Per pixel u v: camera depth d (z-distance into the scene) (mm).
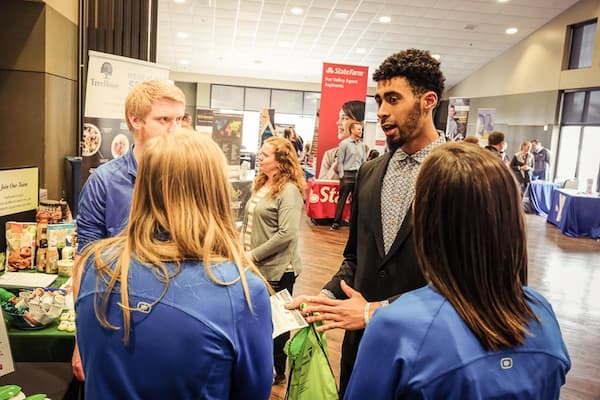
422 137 1392
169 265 856
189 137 938
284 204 2670
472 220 781
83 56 4359
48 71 3580
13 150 3555
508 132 13062
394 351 754
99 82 3797
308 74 16250
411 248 1336
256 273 942
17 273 2227
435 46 12680
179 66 15945
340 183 7914
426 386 720
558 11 10562
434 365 726
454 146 851
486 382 722
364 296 1454
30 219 2445
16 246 2270
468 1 9500
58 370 1604
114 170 1666
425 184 828
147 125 1602
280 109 17516
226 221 938
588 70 10273
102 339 843
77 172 3918
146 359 820
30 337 1729
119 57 3883
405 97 1347
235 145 5059
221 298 846
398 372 744
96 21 4480
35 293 1820
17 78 3500
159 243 878
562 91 11148
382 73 1384
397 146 1404
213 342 825
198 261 870
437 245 805
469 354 730
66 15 3971
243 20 10766
